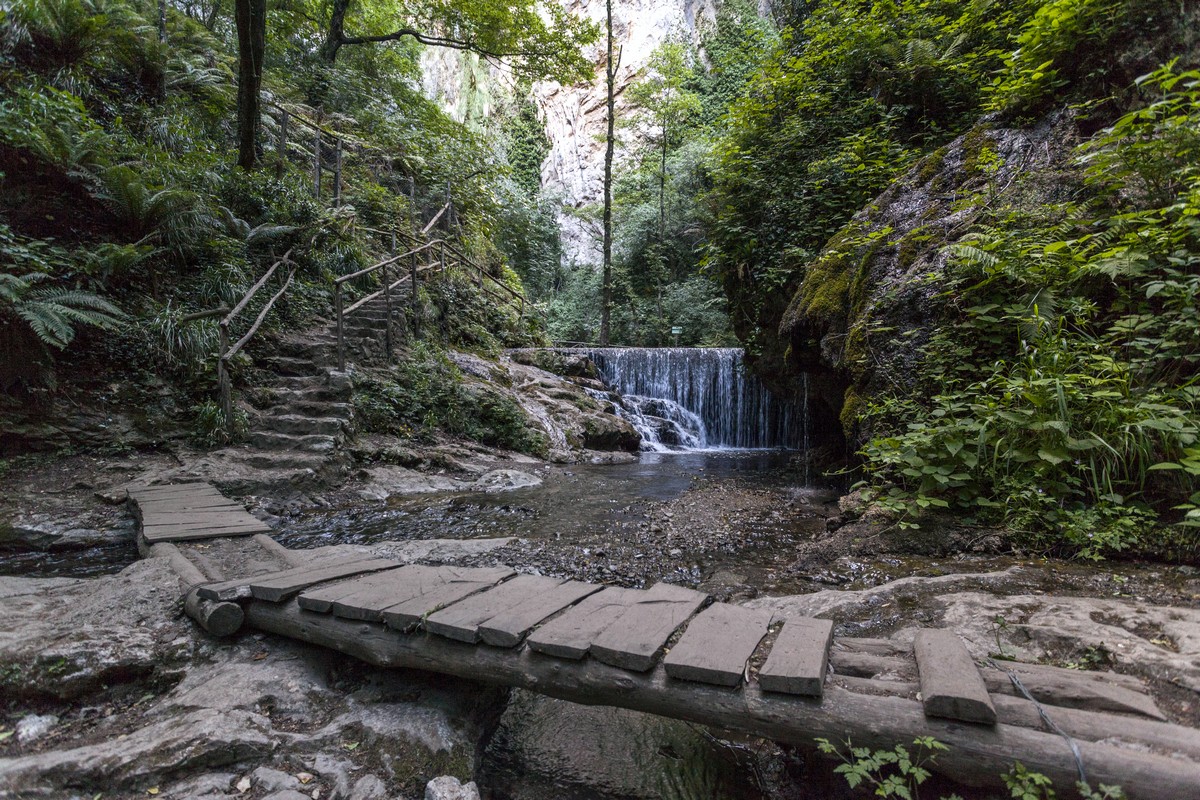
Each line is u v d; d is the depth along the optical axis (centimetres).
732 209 767
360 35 1428
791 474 750
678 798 187
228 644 241
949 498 357
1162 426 286
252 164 858
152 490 465
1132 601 235
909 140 675
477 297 1231
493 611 218
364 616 221
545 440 885
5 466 470
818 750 173
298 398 669
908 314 429
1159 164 339
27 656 206
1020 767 142
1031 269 362
